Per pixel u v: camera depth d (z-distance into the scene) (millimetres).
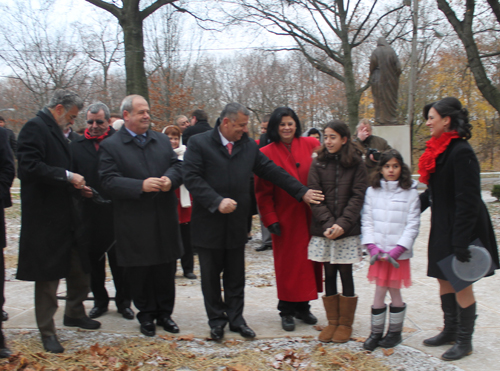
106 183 3320
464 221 2826
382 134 11445
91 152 3973
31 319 3881
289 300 3521
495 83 18609
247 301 4406
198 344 3340
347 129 3293
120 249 3404
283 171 3455
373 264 3111
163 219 3451
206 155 3367
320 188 3350
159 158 3543
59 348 3189
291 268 3531
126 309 3980
